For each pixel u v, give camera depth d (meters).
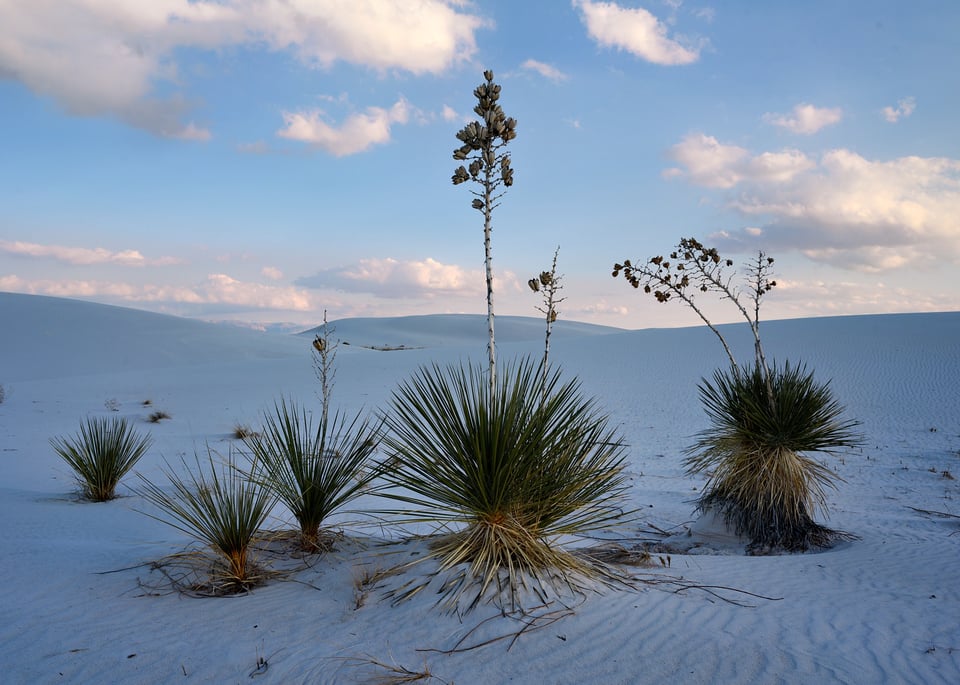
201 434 20.47
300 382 35.78
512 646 3.07
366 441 5.21
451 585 3.69
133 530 6.93
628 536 7.88
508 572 3.75
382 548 4.75
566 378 32.56
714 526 7.48
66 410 27.42
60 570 4.62
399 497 3.99
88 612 3.71
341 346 77.69
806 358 32.31
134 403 29.52
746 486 7.11
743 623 3.44
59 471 14.16
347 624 3.43
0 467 14.65
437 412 4.12
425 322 138.75
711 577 4.62
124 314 69.69
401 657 2.99
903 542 6.88
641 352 39.88
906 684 2.73
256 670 2.93
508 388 4.15
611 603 3.64
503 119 4.09
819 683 2.74
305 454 5.11
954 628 3.49
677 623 3.39
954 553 6.12
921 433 17.83
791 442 6.97
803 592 4.29
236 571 4.22
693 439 18.33
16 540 5.86
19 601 3.90
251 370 42.19
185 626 3.48
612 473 4.16
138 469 13.79
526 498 3.95
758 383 7.20
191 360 57.94
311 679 2.81
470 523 4.10
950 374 25.83
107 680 2.86
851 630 3.42
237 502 4.52
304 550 4.91
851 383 26.11
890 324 41.69
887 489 11.64
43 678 2.88
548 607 3.49
